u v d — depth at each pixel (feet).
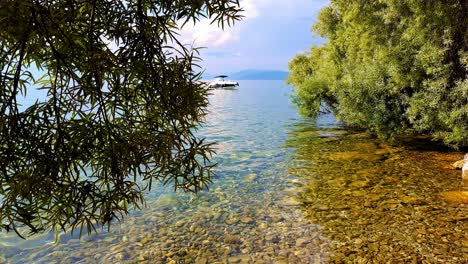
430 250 17.87
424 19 34.65
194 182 5.00
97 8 4.53
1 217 3.91
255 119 83.51
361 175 32.45
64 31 4.16
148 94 4.80
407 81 38.99
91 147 4.23
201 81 4.93
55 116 4.05
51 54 4.52
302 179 32.04
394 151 42.37
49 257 18.74
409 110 39.11
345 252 18.15
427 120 37.37
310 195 27.45
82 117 4.38
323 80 63.16
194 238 20.61
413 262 16.79
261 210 24.66
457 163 33.91
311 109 66.54
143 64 4.52
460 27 33.14
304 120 79.36
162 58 4.66
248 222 22.67
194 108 4.82
